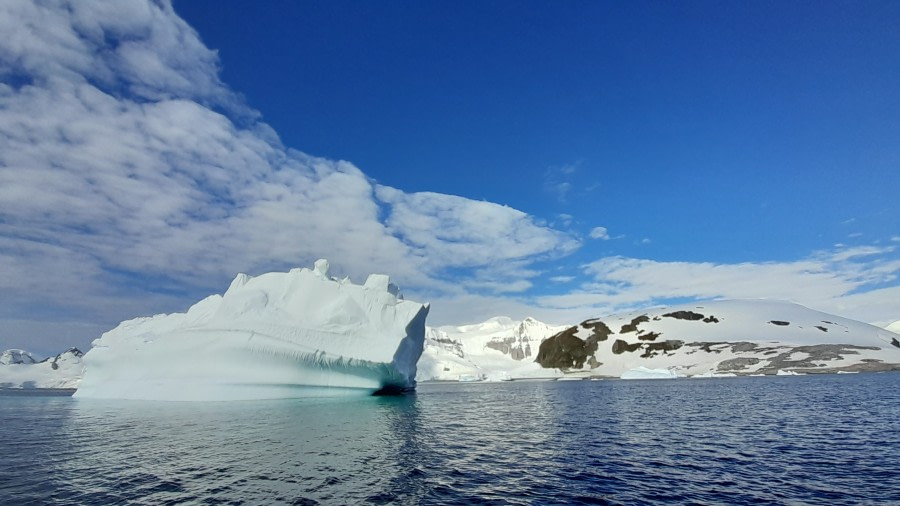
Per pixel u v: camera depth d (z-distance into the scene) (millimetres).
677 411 37594
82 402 41844
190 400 38281
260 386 39094
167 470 16406
